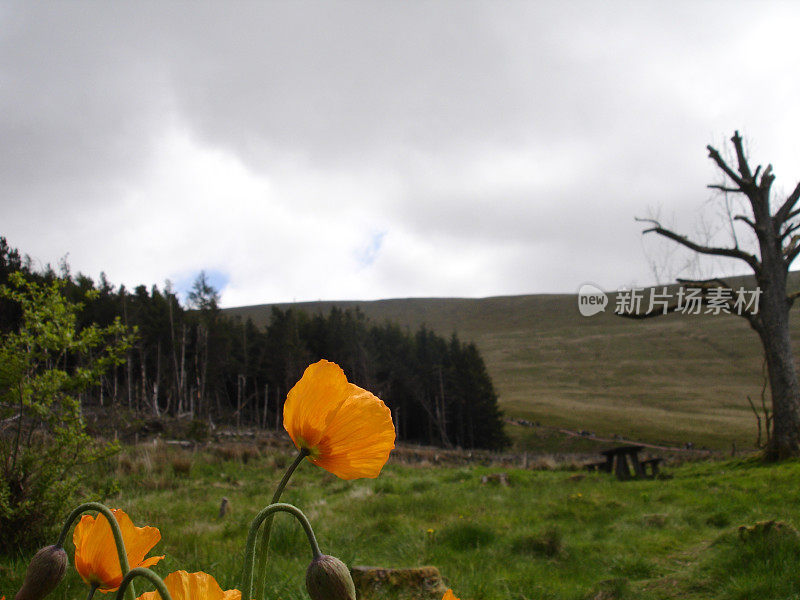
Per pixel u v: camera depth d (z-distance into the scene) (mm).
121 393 41125
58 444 6004
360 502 11055
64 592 4074
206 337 47375
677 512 8953
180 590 917
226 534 7105
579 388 99938
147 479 13898
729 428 68688
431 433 60125
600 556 6734
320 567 875
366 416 954
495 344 139625
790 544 5840
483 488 14180
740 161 18266
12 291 6230
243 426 45719
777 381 16859
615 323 145750
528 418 78250
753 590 5031
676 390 93750
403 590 4688
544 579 5828
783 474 12344
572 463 23750
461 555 6762
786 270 17844
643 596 5246
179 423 32125
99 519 1151
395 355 65438
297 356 58125
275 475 17516
